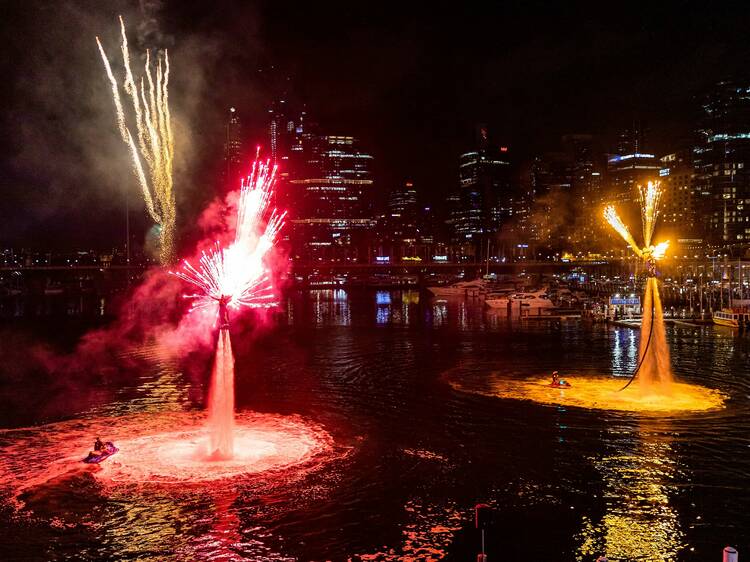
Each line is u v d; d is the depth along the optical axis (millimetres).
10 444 31781
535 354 62938
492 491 25875
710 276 173750
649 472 27812
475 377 49750
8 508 24031
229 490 25703
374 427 35094
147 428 34781
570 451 30594
